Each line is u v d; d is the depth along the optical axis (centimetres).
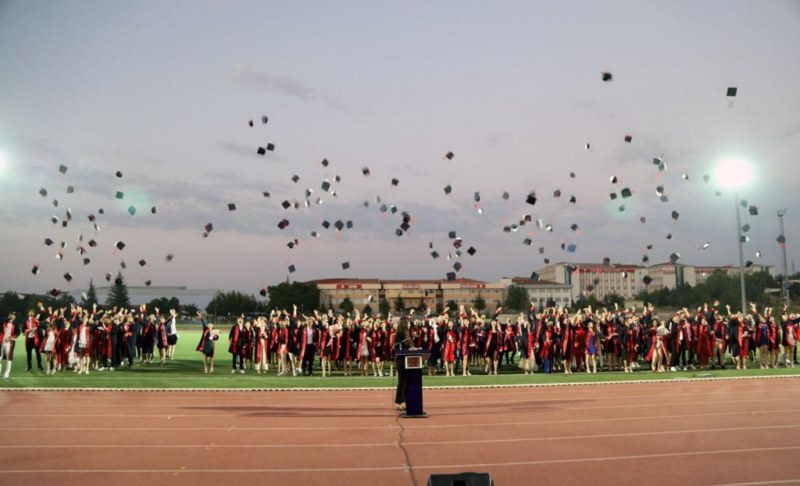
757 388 1720
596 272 12206
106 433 1055
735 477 764
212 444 962
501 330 2275
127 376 2006
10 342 1922
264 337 2241
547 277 13588
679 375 2092
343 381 1936
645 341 2361
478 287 12656
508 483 739
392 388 1755
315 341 2167
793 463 833
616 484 734
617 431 1064
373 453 896
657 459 855
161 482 750
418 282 12762
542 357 2231
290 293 9619
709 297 8206
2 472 795
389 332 2158
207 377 2022
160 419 1200
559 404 1414
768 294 7600
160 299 9750
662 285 11631
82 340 2061
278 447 939
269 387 1750
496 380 1966
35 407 1359
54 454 895
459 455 883
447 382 1911
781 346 2441
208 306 11038
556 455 881
